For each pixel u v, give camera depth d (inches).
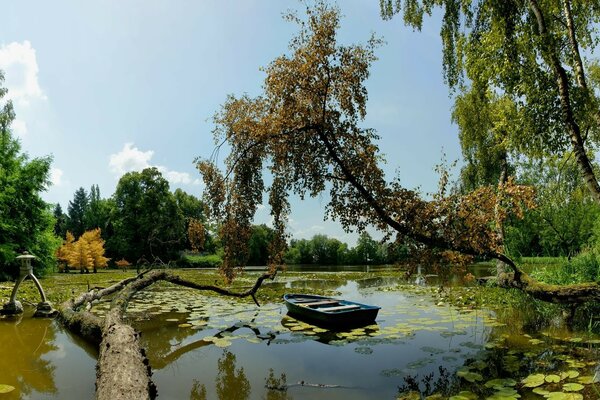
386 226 288.0
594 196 290.4
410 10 411.2
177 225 1599.4
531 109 312.0
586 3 343.9
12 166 786.2
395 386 192.7
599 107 325.7
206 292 629.9
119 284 478.9
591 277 342.0
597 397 159.2
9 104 764.6
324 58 273.3
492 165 706.8
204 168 320.2
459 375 199.9
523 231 624.7
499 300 441.7
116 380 162.9
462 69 426.0
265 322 359.6
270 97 295.1
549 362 215.9
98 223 2086.6
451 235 273.4
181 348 272.8
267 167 312.2
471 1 377.4
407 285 718.5
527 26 315.3
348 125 287.4
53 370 221.3
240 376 213.2
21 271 395.9
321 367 225.9
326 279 906.1
